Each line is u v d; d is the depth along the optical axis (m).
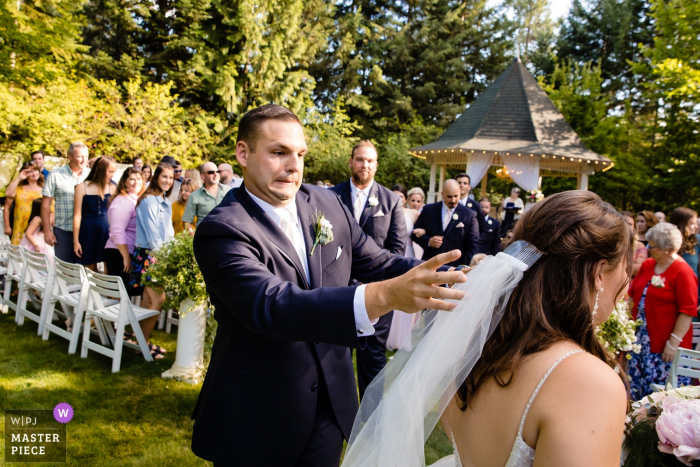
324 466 1.84
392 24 26.77
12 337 5.03
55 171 5.57
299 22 19.22
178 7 17.55
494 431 1.07
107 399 3.78
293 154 1.75
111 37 19.66
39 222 6.17
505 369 1.08
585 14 28.89
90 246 5.55
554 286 1.13
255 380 1.72
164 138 14.41
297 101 19.08
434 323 1.33
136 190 5.14
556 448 0.92
